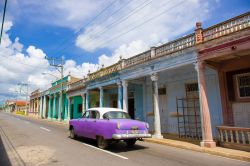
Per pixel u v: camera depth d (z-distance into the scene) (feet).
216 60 39.22
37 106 175.22
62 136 47.44
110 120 32.68
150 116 59.16
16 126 70.18
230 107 40.06
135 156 28.43
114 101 76.74
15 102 317.42
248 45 30.94
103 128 33.22
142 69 50.88
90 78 77.61
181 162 25.59
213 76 43.47
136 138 33.22
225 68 40.81
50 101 140.56
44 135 48.47
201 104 36.29
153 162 25.30
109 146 35.78
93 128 35.68
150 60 47.62
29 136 46.29
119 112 36.22
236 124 38.96
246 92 38.34
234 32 32.37
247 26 31.17
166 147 36.65
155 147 36.19
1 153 29.73
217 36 35.24
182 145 36.11
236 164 25.11
